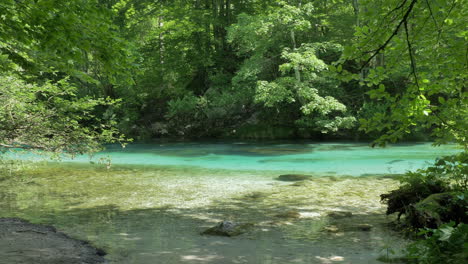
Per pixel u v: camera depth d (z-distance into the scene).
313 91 24.31
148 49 33.97
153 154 21.38
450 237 3.80
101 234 7.20
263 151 21.73
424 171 7.40
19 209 9.22
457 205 6.54
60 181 13.12
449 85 5.81
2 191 11.45
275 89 24.73
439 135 5.77
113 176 14.16
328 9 32.81
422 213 6.71
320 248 6.24
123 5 30.72
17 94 9.45
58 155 10.15
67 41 5.87
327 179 12.91
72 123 10.19
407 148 21.56
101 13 5.89
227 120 32.25
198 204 9.69
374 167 15.39
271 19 24.75
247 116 32.22
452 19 5.12
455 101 5.30
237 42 30.19
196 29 33.38
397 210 7.61
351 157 18.52
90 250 6.24
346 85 29.97
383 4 4.92
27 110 9.91
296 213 8.52
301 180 12.83
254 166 16.44
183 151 22.59
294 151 21.39
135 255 6.03
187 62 35.06
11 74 8.94
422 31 5.20
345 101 28.83
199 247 6.41
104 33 6.08
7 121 9.09
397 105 5.26
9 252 6.01
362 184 11.89
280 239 6.78
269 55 29.14
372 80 5.34
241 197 10.43
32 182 12.94
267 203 9.67
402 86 25.33
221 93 33.47
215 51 35.44
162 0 33.88
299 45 29.89
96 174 14.66
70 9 5.58
